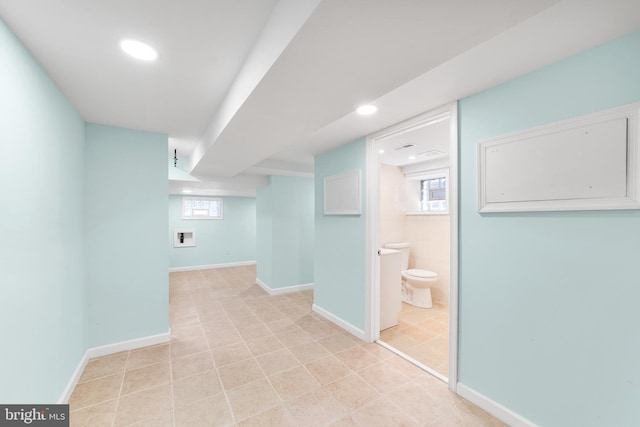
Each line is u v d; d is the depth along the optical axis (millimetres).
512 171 1524
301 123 1786
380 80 1241
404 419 1615
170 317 3297
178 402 1759
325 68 1127
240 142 2215
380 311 2943
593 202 1230
